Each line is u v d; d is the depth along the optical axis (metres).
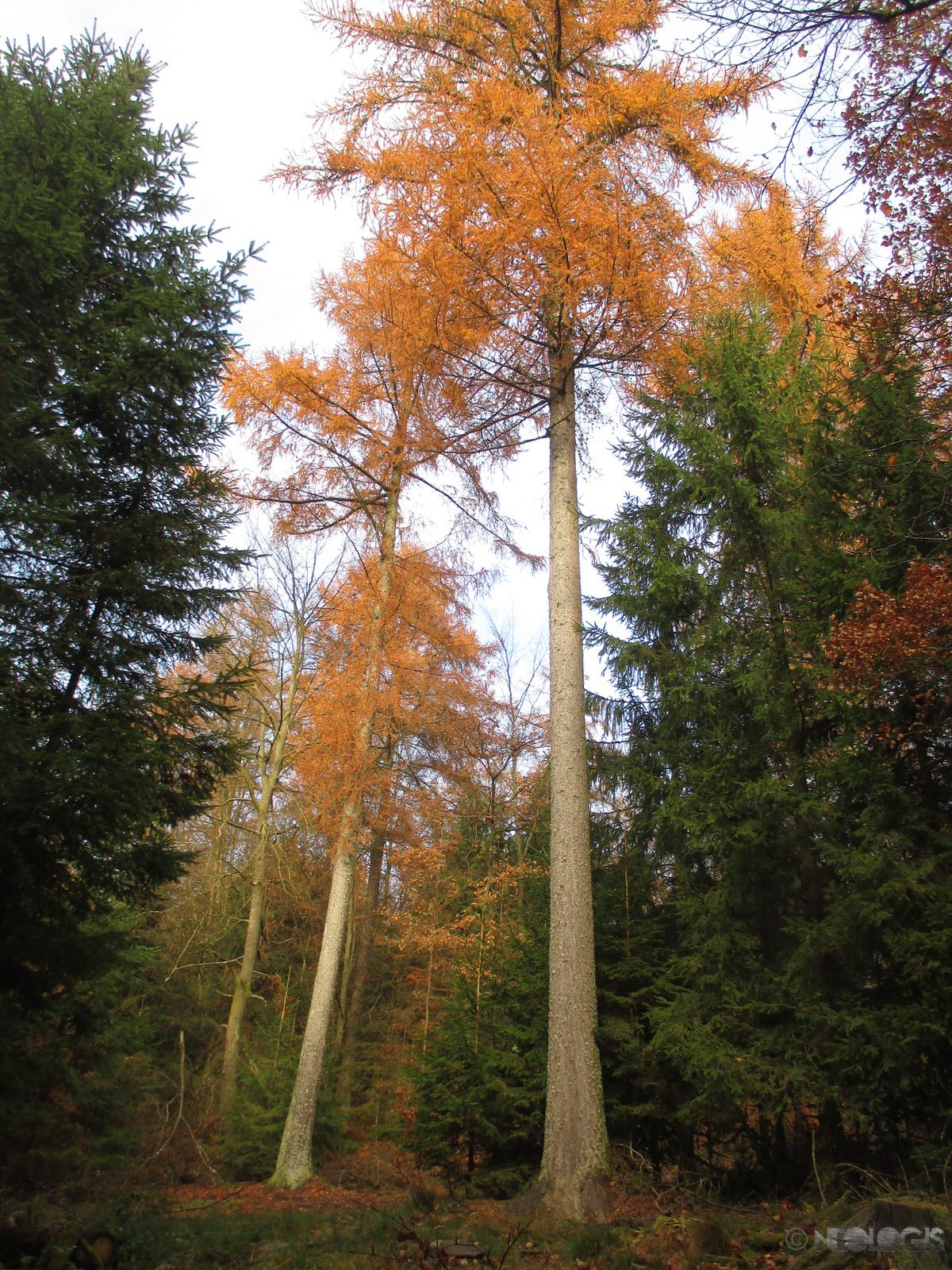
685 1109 7.49
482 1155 9.55
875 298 7.55
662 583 9.02
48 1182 7.79
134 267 8.10
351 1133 15.27
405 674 13.99
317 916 20.17
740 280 10.37
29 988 6.32
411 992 20.28
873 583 7.65
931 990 6.27
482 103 9.12
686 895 8.33
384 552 12.62
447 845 18.09
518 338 9.62
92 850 6.53
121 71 8.68
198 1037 16.62
